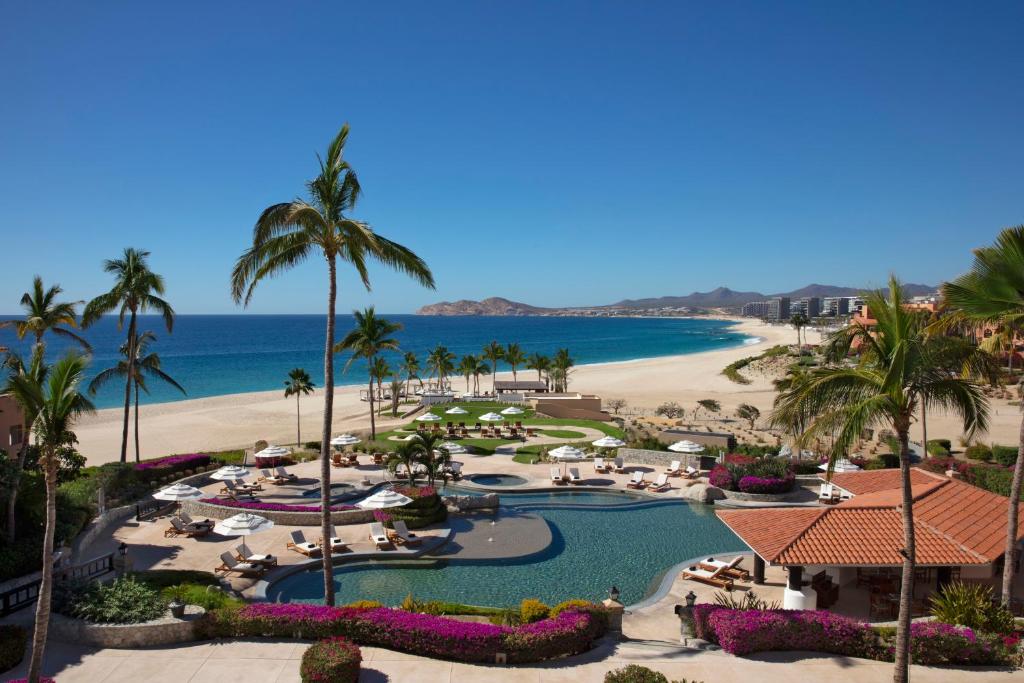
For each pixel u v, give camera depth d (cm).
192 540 2477
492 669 1412
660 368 12244
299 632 1531
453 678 1364
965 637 1455
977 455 3922
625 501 3195
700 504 3153
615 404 7300
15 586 1808
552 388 8938
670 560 2373
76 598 1606
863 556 1761
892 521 1931
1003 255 1574
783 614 1561
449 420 5666
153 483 3294
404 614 1547
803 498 3212
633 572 2258
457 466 3706
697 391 8938
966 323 1698
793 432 1397
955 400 1310
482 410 6303
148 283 3494
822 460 3731
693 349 19000
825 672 1416
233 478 3200
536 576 2209
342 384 10725
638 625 1780
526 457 4141
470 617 1738
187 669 1379
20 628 1423
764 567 2123
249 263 1770
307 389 4950
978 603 1605
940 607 1667
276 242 1780
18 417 3014
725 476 3284
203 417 6719
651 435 4784
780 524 1956
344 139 1766
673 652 1531
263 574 2130
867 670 1427
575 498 3259
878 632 1516
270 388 9850
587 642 1542
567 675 1389
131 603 1592
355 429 5469
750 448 4144
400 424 5797
